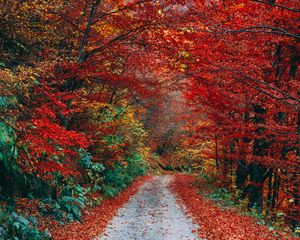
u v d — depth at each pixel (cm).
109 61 1489
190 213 1531
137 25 1312
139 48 1455
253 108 1550
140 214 1531
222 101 1428
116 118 2108
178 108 4362
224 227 1166
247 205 1747
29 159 960
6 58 1180
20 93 952
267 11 1226
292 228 1510
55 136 753
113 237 1083
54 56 1199
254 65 1241
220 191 2198
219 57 1277
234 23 1226
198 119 2586
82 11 1470
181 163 5619
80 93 1420
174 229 1205
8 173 938
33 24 1353
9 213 838
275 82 1345
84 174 1697
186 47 1296
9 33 1188
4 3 1109
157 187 2830
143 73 1773
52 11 1376
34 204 1041
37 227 927
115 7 1367
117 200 1928
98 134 1756
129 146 2584
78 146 1449
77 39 1574
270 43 1359
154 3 1255
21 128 803
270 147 1588
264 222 1362
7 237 746
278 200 2080
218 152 2597
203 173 3628
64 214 1161
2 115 885
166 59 1388
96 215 1409
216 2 1340
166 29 1277
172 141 5472
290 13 1195
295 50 1383
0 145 887
